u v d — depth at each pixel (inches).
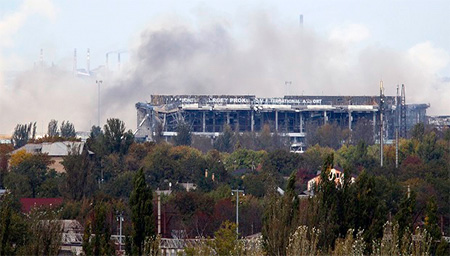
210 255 4313.5
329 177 5457.7
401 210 5364.2
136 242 5270.7
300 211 5103.3
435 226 5216.5
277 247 4795.8
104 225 4987.7
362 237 4938.5
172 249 5305.1
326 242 5108.3
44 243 4694.9
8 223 4633.4
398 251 4466.0
